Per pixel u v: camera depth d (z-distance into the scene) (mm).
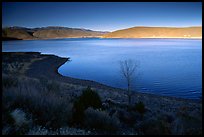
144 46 148125
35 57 67438
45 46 158750
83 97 8883
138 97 19359
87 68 50188
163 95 24906
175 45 158125
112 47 139875
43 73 40562
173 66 51719
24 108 5961
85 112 6520
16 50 116250
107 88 28188
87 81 33656
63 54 89875
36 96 6602
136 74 38375
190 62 59750
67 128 5461
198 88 28500
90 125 6059
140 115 8914
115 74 40438
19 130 4730
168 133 5250
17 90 6844
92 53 94125
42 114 5812
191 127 5590
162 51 100688
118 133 5855
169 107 15711
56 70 46375
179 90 27578
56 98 6965
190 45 156500
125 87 29188
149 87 29078
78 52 100312
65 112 6113
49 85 12211
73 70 47312
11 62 51000
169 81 33188
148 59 67312
